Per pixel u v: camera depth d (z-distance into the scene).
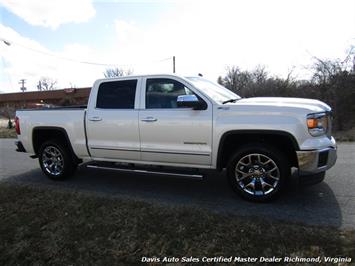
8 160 8.98
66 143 6.40
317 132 4.50
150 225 4.05
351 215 4.19
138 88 5.51
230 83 29.94
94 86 5.94
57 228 4.17
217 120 4.84
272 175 4.68
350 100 18.83
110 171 7.07
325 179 5.73
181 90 5.18
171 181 6.10
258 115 4.63
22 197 5.36
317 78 20.45
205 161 5.04
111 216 4.39
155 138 5.30
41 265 3.46
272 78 25.02
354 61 18.95
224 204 4.77
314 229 3.73
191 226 3.96
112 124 5.65
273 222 3.97
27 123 6.63
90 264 3.39
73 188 5.88
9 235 4.09
